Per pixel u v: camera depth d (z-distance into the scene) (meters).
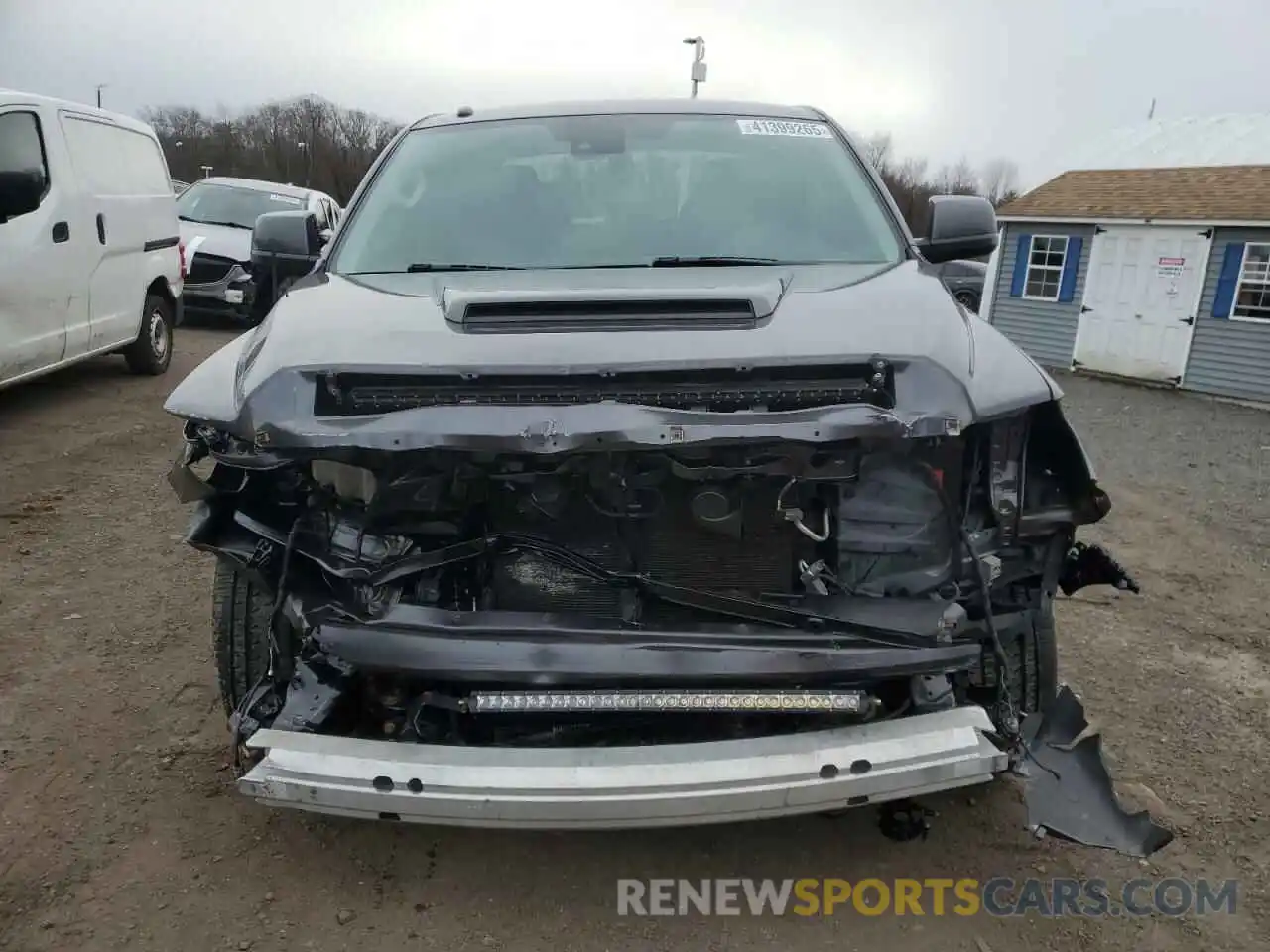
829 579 2.47
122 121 8.75
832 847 2.91
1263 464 9.07
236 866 2.78
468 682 2.32
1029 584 2.61
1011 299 17.80
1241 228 14.09
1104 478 8.12
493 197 3.53
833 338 2.44
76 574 4.76
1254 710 3.76
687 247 3.30
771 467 2.33
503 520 2.54
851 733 2.24
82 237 7.78
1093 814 2.31
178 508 5.79
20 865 2.75
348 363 2.39
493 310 2.60
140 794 3.08
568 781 2.15
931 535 2.47
